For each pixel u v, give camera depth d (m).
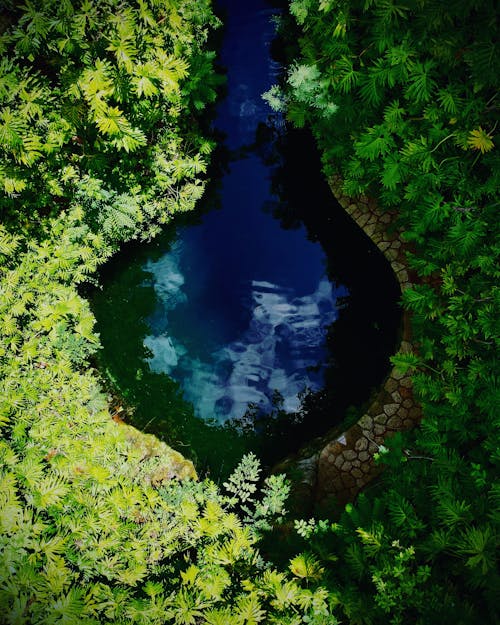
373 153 4.35
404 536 3.20
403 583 2.84
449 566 3.02
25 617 2.76
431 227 4.36
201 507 4.38
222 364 8.38
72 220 5.49
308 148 8.74
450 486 3.16
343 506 5.40
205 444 6.74
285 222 9.23
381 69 3.77
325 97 5.04
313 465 5.78
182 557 3.99
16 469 3.54
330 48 4.29
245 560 3.61
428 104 4.00
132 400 6.61
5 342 4.51
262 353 8.55
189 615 3.00
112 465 4.30
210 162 8.31
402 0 3.16
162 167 6.63
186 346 8.31
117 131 3.74
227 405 7.78
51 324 4.91
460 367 4.24
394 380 6.00
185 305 8.70
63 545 3.28
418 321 4.75
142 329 7.79
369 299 7.52
